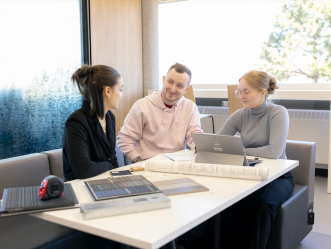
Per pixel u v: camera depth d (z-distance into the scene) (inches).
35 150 135.9
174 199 42.7
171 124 82.4
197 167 54.8
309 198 82.7
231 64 177.9
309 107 142.3
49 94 139.8
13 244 54.0
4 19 121.2
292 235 71.2
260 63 169.3
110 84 61.7
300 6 154.2
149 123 80.7
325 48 150.2
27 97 131.4
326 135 139.5
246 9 169.5
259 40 167.9
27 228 59.3
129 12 174.6
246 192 46.7
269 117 74.5
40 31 134.3
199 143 62.2
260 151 71.4
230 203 42.8
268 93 75.4
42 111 137.6
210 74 184.4
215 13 178.5
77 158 55.9
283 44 161.2
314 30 152.0
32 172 68.9
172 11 191.2
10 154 126.9
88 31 151.9
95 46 155.4
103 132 64.2
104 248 63.8
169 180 51.0
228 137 58.1
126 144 79.9
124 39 172.4
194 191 45.3
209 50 182.9
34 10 131.5
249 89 73.9
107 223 34.9
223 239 71.7
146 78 186.9
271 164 64.2
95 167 57.1
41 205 38.4
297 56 157.9
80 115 59.4
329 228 89.7
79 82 61.2
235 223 70.6
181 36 190.4
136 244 31.4
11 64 124.6
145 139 82.4
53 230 59.6
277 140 70.5
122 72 172.1
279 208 65.7
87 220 35.8
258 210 62.8
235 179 52.6
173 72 76.7
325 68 151.3
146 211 38.4
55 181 40.8
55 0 139.4
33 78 133.0
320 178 140.1
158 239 31.2
